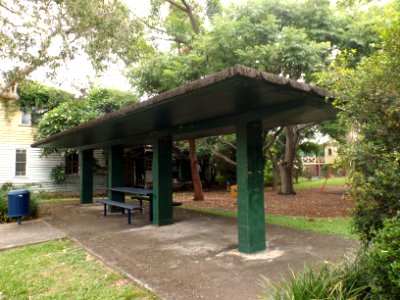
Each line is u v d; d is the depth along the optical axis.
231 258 4.46
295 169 20.34
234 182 17.61
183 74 8.69
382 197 2.42
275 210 9.18
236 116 4.94
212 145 14.32
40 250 5.15
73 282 3.72
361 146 2.53
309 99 3.93
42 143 9.84
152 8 11.37
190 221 7.52
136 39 10.70
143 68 10.00
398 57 2.44
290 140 14.00
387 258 2.02
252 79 2.97
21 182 14.57
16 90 14.10
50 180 15.36
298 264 4.09
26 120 15.12
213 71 8.50
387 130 2.56
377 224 2.46
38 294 3.41
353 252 3.33
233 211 9.16
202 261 4.36
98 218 8.23
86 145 10.93
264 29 7.93
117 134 7.79
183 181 19.33
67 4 8.67
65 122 14.02
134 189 8.52
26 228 7.00
